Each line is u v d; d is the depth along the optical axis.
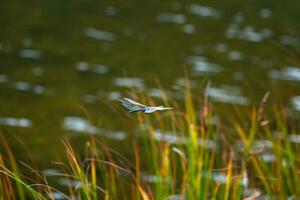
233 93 21.14
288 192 10.79
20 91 21.11
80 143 16.69
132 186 10.17
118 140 16.64
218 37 29.11
